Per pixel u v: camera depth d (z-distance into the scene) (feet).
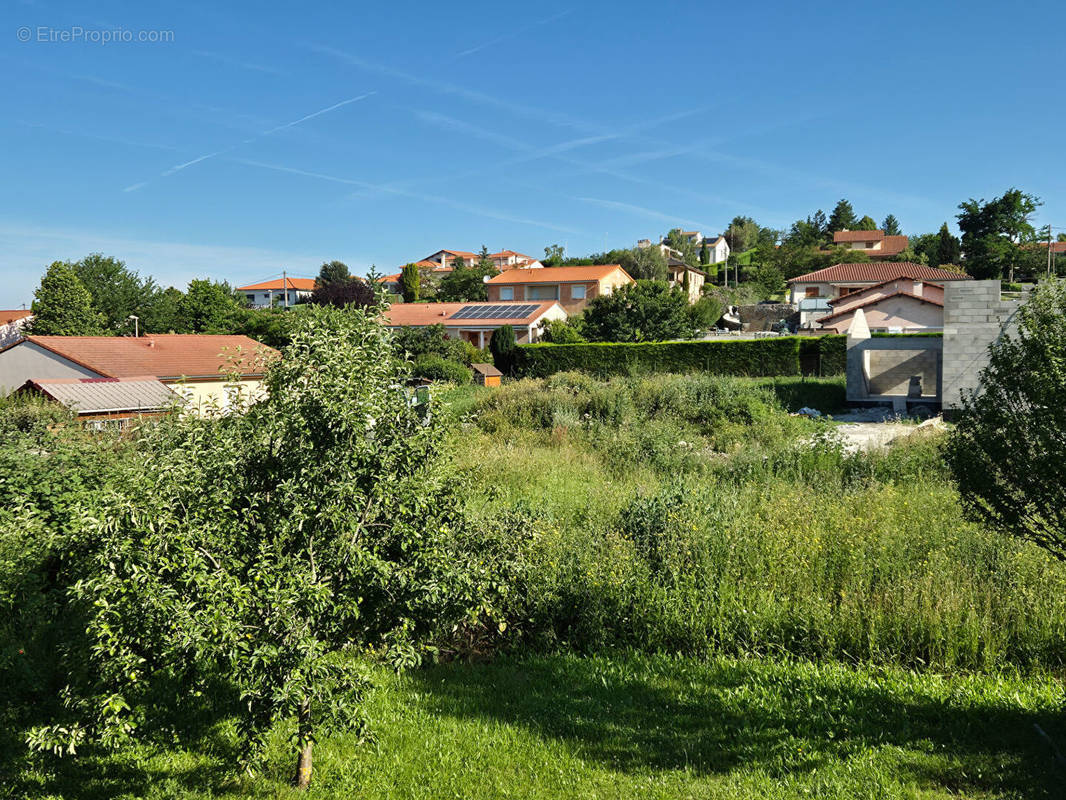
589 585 25.03
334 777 16.94
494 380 123.65
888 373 105.60
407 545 15.51
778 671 21.29
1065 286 19.35
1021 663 20.77
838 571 25.55
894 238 309.63
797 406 88.94
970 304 75.87
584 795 15.71
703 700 20.02
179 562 13.66
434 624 17.15
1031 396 18.26
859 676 20.45
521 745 18.11
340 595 15.14
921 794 15.05
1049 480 17.65
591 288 206.69
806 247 305.73
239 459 15.24
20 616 21.85
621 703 20.17
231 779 16.84
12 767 16.92
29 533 24.26
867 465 44.19
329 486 14.74
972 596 22.39
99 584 13.17
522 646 25.03
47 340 90.99
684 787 15.88
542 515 31.60
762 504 32.81
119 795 16.12
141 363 91.35
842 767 16.24
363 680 15.01
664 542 27.22
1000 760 16.05
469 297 250.37
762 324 189.47
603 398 71.41
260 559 14.47
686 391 74.59
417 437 16.14
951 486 36.96
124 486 14.52
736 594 24.44
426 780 16.70
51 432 36.91
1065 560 18.38
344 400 14.74
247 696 13.96
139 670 13.82
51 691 19.24
